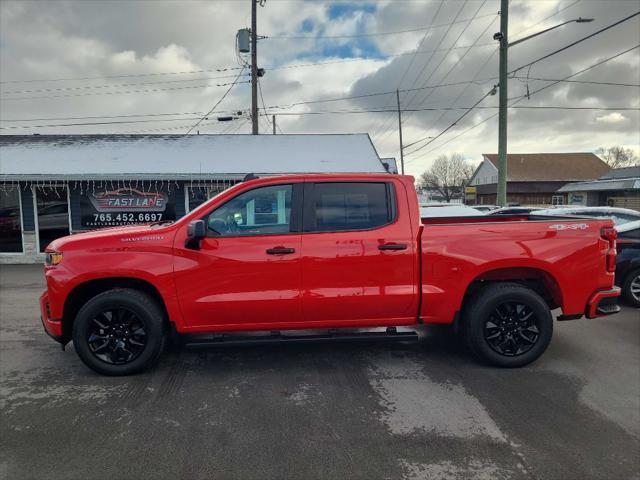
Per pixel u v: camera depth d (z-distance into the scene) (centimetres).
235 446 325
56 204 1403
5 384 434
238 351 522
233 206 446
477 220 598
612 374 456
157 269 433
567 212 832
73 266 432
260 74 2311
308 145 1694
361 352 520
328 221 449
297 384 432
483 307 458
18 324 657
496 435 340
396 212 454
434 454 316
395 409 382
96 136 1748
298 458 311
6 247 1401
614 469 299
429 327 609
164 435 340
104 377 449
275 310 442
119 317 445
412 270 450
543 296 505
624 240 746
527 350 466
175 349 527
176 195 1433
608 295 470
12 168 1354
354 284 445
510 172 6097
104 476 290
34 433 343
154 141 1695
